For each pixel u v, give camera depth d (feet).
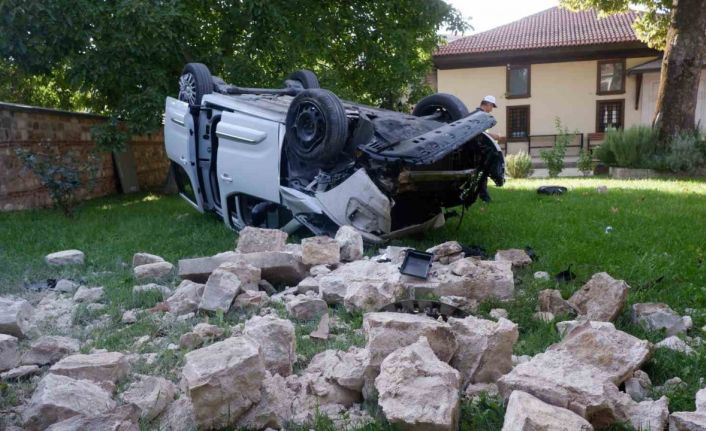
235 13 44.27
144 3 39.99
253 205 28.53
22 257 24.71
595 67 98.78
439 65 102.89
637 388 11.89
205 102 30.45
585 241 25.00
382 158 22.97
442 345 12.09
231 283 17.44
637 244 24.07
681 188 46.01
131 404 10.51
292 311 16.72
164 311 17.53
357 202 23.41
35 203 43.80
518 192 44.52
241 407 10.77
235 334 15.26
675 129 63.52
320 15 47.80
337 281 18.08
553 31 105.40
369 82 53.16
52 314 17.88
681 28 62.18
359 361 12.16
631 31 98.27
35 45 41.57
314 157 23.58
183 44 44.14
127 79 43.32
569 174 84.43
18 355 14.23
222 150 28.43
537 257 22.41
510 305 17.10
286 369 12.89
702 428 9.62
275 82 45.80
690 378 12.48
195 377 10.51
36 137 44.29
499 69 101.60
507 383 10.96
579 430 9.15
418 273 18.79
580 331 12.78
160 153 67.05
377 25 50.08
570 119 100.68
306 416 11.33
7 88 61.57
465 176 25.79
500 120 102.68
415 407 9.95
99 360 12.92
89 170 41.73
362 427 10.73
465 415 10.96
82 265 23.32
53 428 9.96
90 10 40.29
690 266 20.67
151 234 29.45
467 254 22.95
